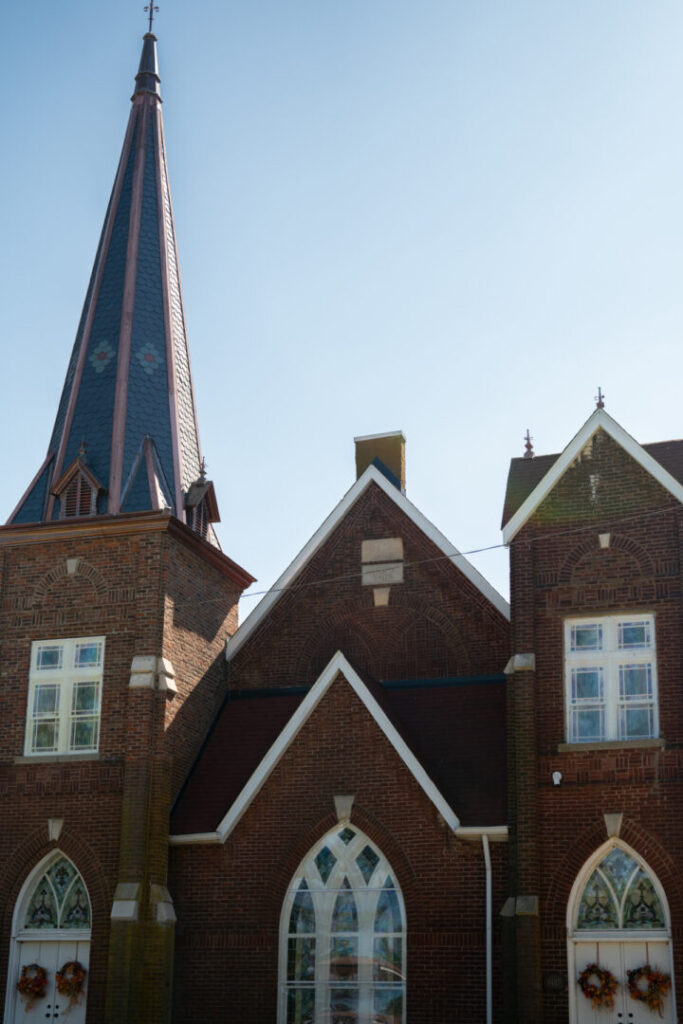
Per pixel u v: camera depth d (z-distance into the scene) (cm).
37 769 3191
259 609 3594
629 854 2795
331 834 3041
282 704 3444
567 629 2961
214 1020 2980
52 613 3319
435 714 3250
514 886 2803
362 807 3006
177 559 3353
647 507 2973
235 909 3044
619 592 2941
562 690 2914
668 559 2923
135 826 3052
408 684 3422
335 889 3002
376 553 3569
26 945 3106
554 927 2767
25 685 3278
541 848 2819
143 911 3003
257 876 3050
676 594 2895
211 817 3141
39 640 3306
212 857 3095
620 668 2905
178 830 3128
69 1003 3022
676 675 2845
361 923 2961
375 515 3606
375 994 2903
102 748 3159
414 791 2983
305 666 3528
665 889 2728
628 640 2919
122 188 3938
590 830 2798
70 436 3559
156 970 2967
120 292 3747
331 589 3572
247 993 2978
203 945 3038
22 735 3238
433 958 2866
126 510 3388
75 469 3434
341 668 3108
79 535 3350
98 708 3209
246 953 3006
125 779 3100
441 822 2944
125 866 3025
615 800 2802
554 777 2839
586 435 3058
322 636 3541
